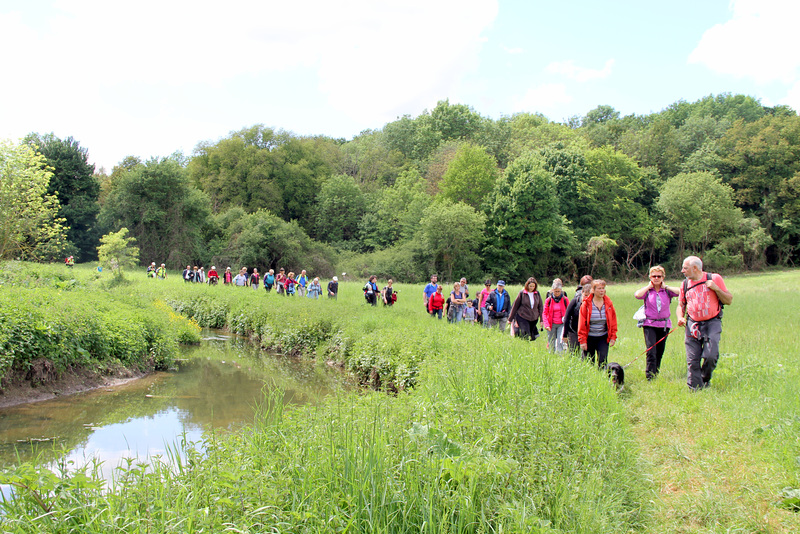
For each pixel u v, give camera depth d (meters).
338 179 70.06
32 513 3.35
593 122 100.38
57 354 10.16
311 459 4.20
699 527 3.95
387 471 3.83
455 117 79.75
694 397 7.23
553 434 4.77
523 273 57.12
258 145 74.06
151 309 16.11
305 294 25.88
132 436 7.64
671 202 61.78
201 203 56.56
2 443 7.27
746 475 4.68
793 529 3.80
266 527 3.24
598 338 8.72
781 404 6.33
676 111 95.00
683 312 8.12
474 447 4.42
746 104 89.38
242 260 52.69
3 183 20.23
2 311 9.75
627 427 5.82
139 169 53.12
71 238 52.69
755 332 12.95
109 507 3.35
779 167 66.19
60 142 54.25
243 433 5.34
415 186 65.94
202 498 3.57
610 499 4.02
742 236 60.91
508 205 54.88
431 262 54.84
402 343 11.16
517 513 3.58
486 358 7.59
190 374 12.48
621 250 67.81
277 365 13.88
